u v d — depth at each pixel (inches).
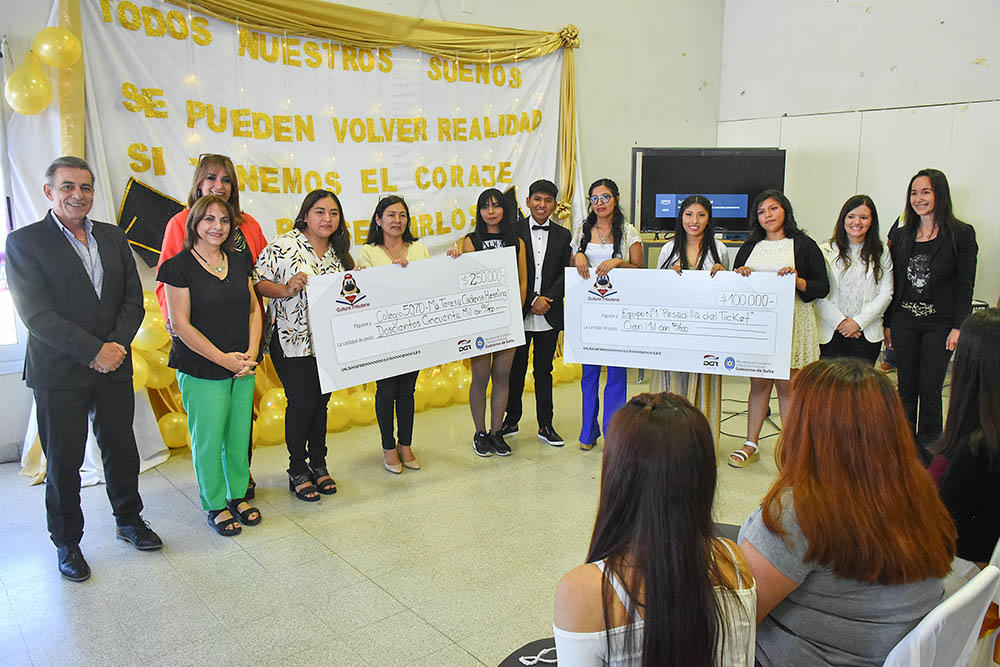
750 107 258.1
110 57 148.5
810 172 243.1
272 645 91.0
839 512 46.6
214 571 109.7
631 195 225.1
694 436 43.1
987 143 202.4
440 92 196.2
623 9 234.4
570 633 43.3
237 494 127.3
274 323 130.0
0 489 140.2
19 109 135.3
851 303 150.1
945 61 207.9
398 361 139.2
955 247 141.9
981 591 47.4
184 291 112.0
